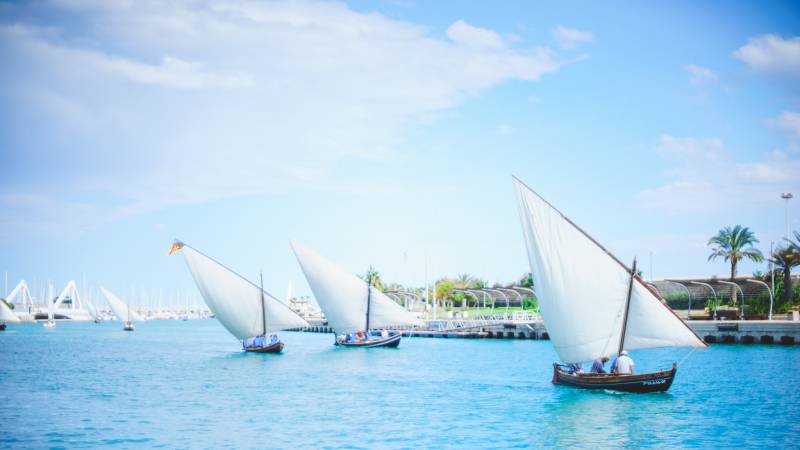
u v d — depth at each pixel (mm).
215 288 73875
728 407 37406
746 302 85750
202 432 33562
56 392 47281
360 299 82312
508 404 39719
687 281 80500
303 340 110438
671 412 36344
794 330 71062
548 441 30906
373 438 31875
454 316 127625
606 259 40156
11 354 83188
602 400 40219
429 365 61719
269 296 77375
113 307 198750
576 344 42000
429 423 34875
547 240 41719
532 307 119312
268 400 42500
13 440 32375
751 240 99375
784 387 43656
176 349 90312
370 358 69812
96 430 34281
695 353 67125
